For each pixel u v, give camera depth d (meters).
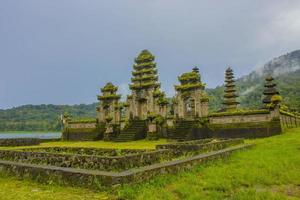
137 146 29.47
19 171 13.87
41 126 157.62
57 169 12.35
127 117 45.22
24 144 38.78
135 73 45.72
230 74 60.00
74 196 10.11
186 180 12.22
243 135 34.47
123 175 10.80
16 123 158.38
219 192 10.57
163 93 43.25
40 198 9.93
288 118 40.81
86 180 11.26
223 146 22.89
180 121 40.06
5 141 36.41
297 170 14.43
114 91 48.59
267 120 33.34
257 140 29.41
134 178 11.10
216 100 144.38
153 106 43.09
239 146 22.89
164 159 16.72
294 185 11.98
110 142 40.66
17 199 9.83
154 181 11.63
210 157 16.56
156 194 10.09
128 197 9.75
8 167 14.52
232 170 14.25
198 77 40.41
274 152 19.88
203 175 13.27
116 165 13.34
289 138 27.75
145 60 45.88
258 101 149.50
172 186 11.50
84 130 49.50
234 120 35.56
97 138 46.00
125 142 38.91
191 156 17.20
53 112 184.88
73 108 192.00
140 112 45.38
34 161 17.47
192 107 43.41
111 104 47.88
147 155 15.35
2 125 154.25
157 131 40.62
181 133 37.84
